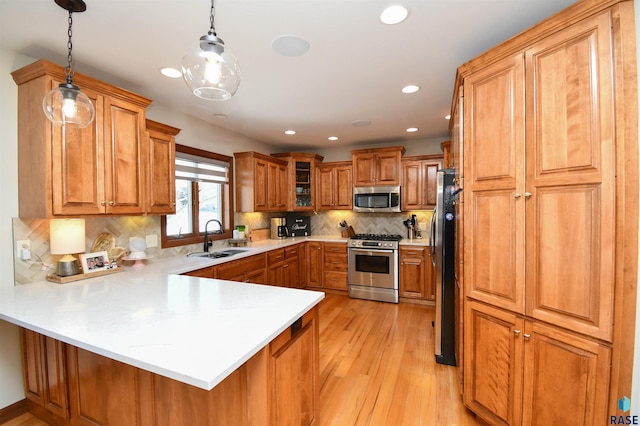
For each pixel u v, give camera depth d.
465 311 1.81
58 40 1.77
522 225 1.46
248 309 1.43
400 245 4.10
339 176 4.77
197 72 1.20
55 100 1.36
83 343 1.08
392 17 1.58
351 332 3.13
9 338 1.87
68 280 1.98
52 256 2.07
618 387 1.16
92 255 2.21
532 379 1.43
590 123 1.21
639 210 1.13
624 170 1.14
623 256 1.15
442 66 2.14
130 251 2.60
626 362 1.15
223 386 1.23
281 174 4.55
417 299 4.04
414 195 4.33
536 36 1.37
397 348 2.77
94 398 1.54
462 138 1.83
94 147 1.99
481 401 1.71
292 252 4.29
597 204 1.19
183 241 3.19
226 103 2.90
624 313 1.15
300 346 1.49
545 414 1.38
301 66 2.13
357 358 2.58
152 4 1.44
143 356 0.97
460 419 1.82
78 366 1.58
